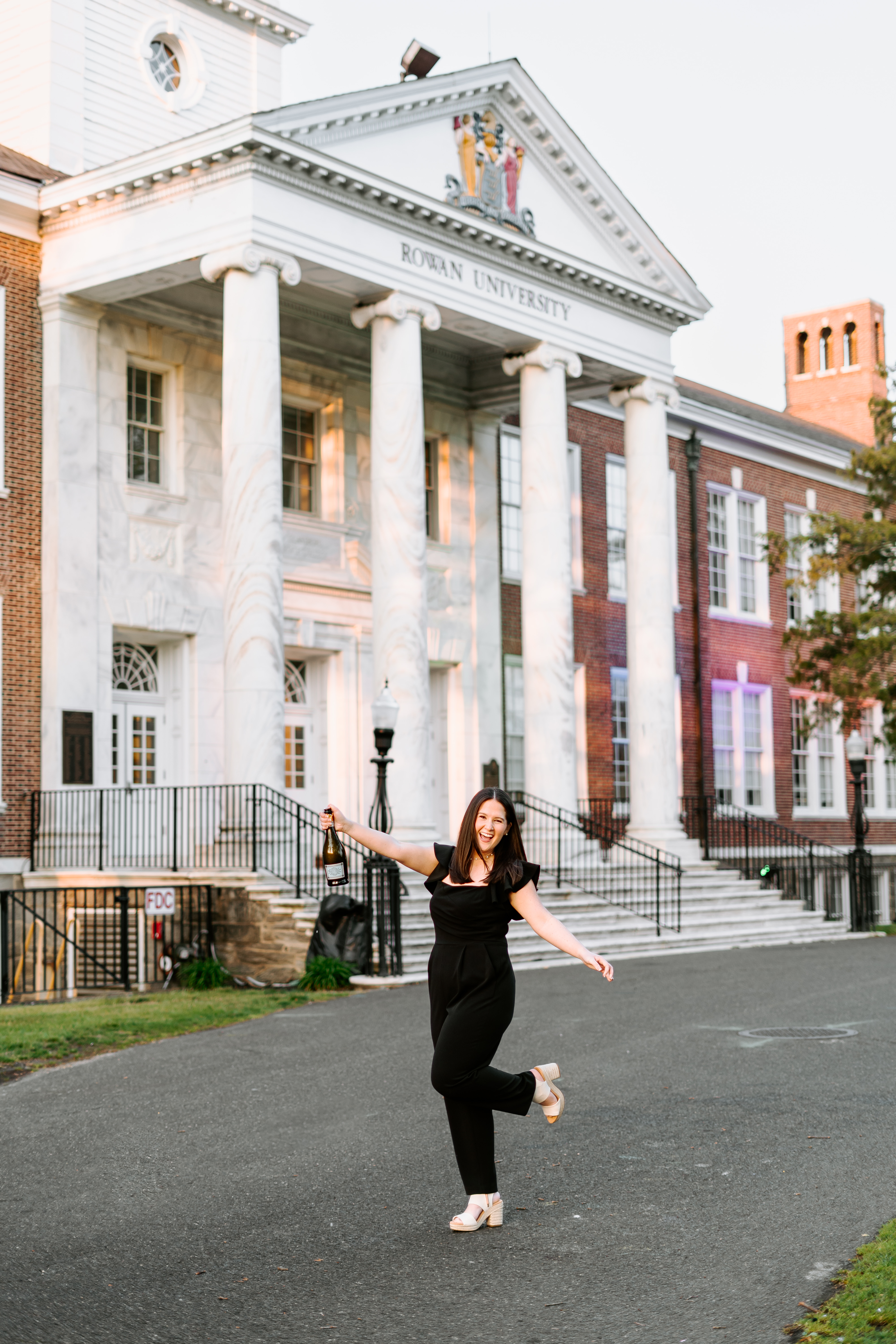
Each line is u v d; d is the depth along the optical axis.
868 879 27.88
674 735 27.83
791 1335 5.39
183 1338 5.47
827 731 40.31
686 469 36.12
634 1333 5.45
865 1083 10.47
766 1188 7.50
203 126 28.55
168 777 24.19
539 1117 9.45
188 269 21.81
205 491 24.69
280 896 19.19
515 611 30.94
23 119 25.84
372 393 24.75
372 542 23.56
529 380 26.44
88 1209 7.30
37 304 22.91
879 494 31.08
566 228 26.52
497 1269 6.23
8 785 21.84
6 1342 5.41
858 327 49.06
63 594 22.33
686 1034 12.91
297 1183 7.76
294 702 26.89
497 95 24.97
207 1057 12.09
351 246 22.61
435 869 6.70
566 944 6.37
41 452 22.70
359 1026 13.72
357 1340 5.43
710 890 25.92
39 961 21.08
